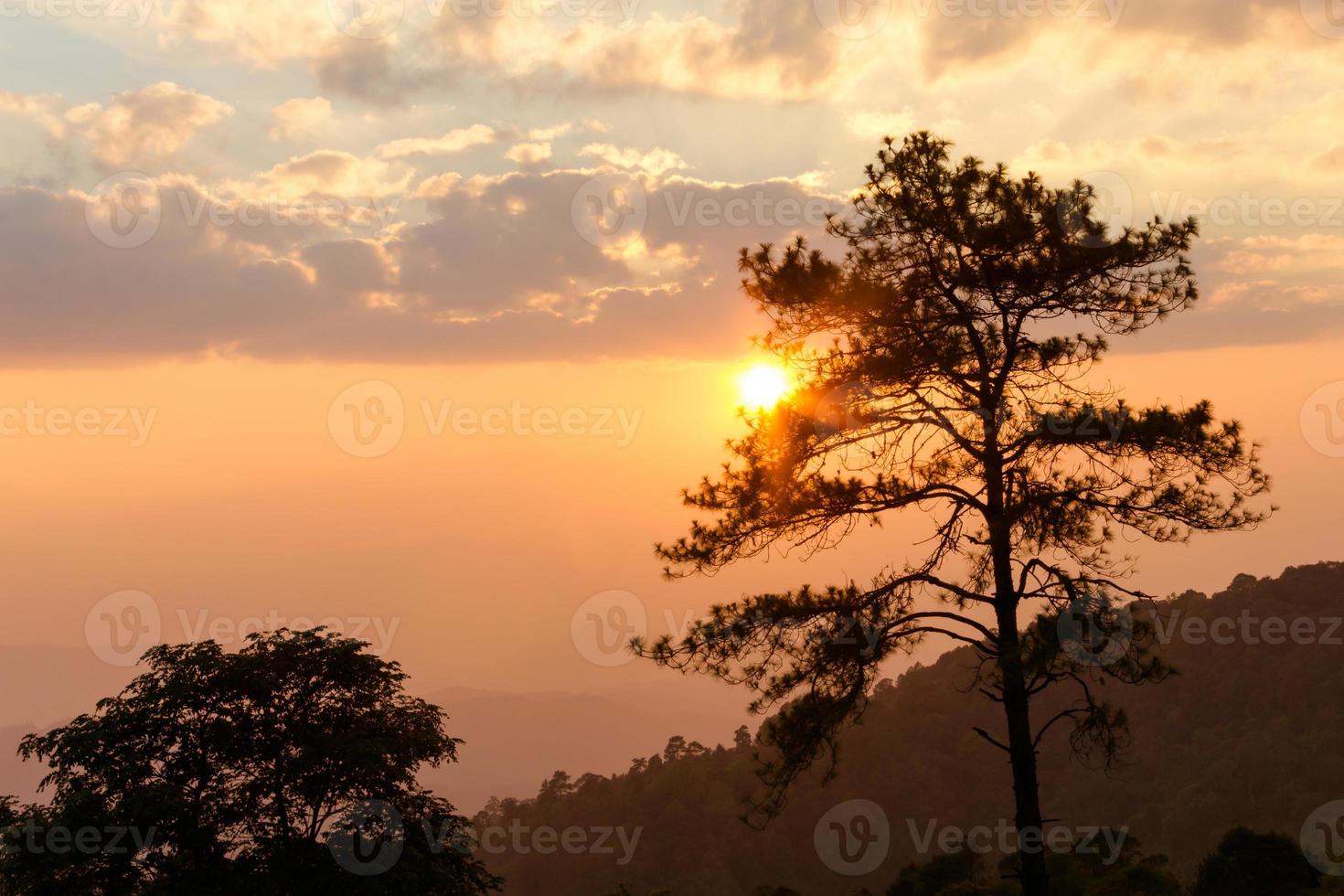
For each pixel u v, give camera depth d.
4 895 17.33
